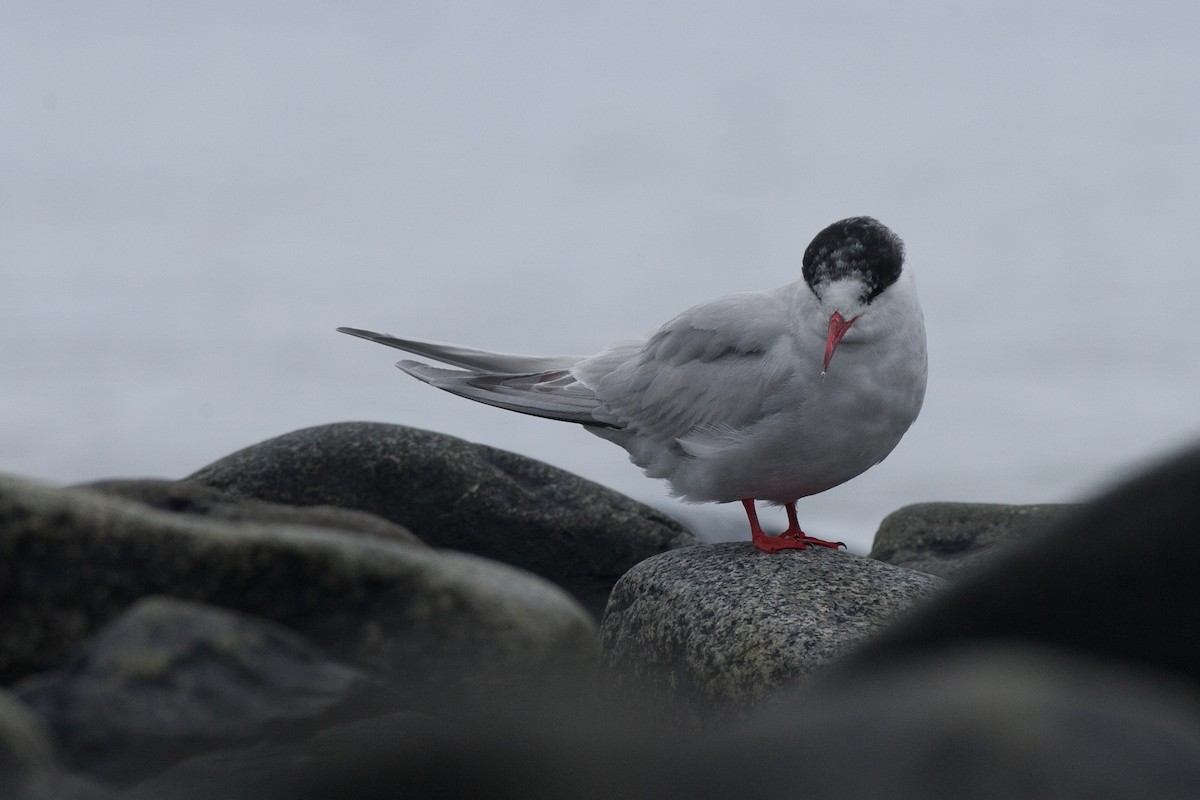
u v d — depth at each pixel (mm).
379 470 11445
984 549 11734
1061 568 3740
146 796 3934
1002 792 2711
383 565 6586
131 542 6320
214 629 5789
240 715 5562
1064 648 3646
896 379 10531
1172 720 2873
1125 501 3773
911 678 3156
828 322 10430
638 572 9508
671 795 2947
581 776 3078
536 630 6672
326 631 6508
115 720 5422
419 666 6543
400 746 3311
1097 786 2699
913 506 12375
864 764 2820
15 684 6176
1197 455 3773
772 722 3113
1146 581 3652
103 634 5762
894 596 8789
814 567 9188
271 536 6465
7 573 6172
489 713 6562
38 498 6230
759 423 10820
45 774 4402
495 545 11539
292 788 3352
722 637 8562
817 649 8219
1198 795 2707
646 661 9016
